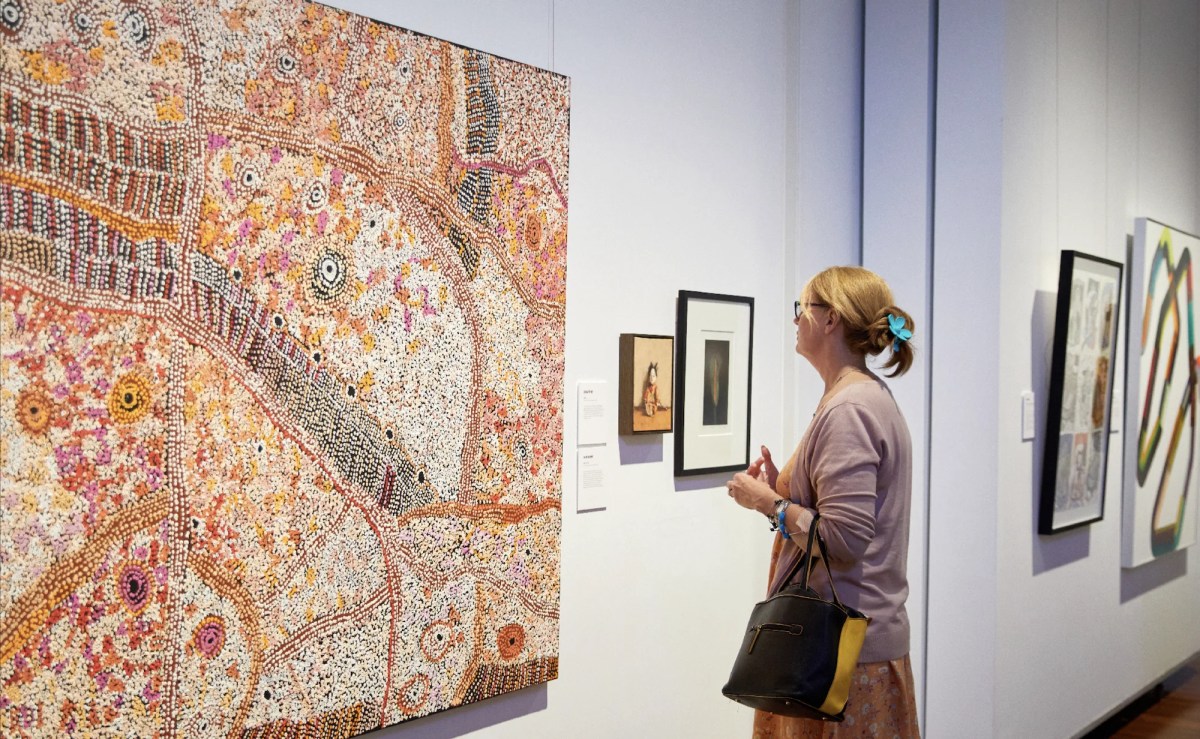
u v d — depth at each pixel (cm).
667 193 312
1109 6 332
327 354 212
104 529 178
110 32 178
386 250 222
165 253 186
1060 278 349
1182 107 317
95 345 177
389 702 224
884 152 391
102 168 177
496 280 247
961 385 369
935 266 377
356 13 219
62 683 173
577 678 282
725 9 335
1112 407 336
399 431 226
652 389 300
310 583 209
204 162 191
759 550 351
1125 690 329
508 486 251
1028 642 353
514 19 261
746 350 339
